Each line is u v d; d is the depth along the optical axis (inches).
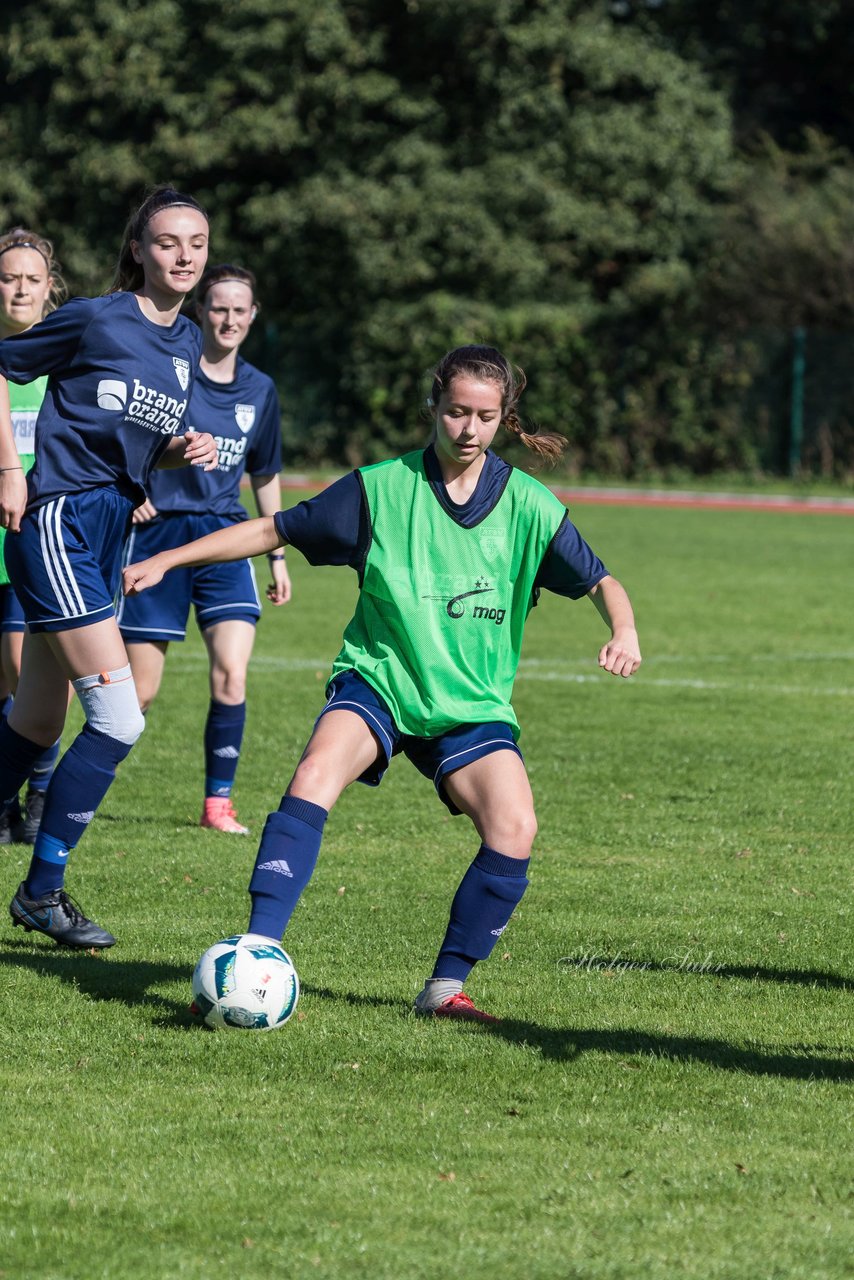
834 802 748.0
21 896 485.1
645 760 836.6
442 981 431.2
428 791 767.1
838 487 3275.1
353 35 3390.7
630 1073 386.9
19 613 650.2
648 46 3518.7
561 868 617.6
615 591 418.0
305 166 3412.9
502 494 419.8
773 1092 375.2
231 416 688.4
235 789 764.6
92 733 476.7
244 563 701.9
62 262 3476.9
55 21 3437.5
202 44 3385.8
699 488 3341.5
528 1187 317.7
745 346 3366.1
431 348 3385.8
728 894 581.9
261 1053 396.8
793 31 3801.7
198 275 473.1
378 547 417.7
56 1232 295.6
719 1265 284.4
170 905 549.0
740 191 3550.7
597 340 3427.7
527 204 3376.0
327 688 431.2
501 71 3368.6
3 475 459.2
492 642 422.6
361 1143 340.2
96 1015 425.1
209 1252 288.2
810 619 1450.5
